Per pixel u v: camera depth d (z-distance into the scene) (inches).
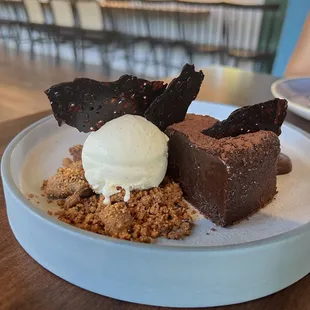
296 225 7.1
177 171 8.1
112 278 5.2
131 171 7.2
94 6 42.1
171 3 37.4
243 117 7.6
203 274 5.1
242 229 7.0
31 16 48.4
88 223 6.6
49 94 7.2
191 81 8.2
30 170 8.3
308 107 12.5
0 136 10.2
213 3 34.4
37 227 5.6
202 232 6.9
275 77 16.5
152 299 5.3
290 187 8.3
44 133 9.5
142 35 41.4
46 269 5.8
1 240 6.4
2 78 39.2
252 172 7.1
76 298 5.3
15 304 5.1
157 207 7.0
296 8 29.6
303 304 5.4
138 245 5.0
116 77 41.1
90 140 7.4
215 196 7.1
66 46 48.2
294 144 9.9
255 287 5.4
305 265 5.8
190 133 7.8
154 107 8.1
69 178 7.5
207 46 36.8
